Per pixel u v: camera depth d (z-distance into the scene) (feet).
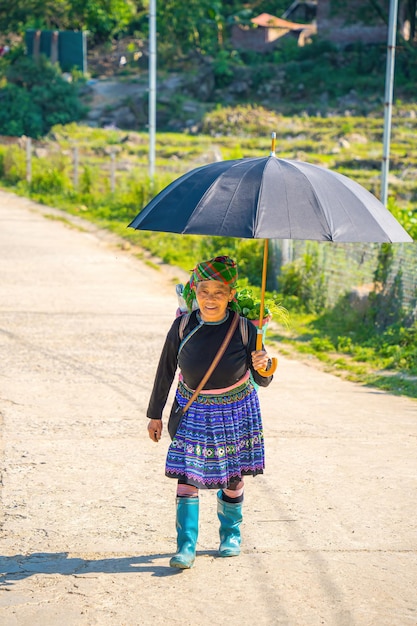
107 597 18.26
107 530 22.20
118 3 321.93
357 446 30.89
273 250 72.18
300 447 30.50
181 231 16.90
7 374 41.24
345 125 237.86
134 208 118.01
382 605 18.08
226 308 19.29
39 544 21.20
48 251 88.63
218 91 282.36
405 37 305.12
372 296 57.16
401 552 21.04
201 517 23.56
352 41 302.04
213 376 18.90
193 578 19.26
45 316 57.47
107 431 31.94
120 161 178.19
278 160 18.30
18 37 313.12
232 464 19.27
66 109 251.39
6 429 31.76
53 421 33.14
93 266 80.94
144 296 66.95
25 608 17.70
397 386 43.09
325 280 63.93
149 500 24.54
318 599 18.31
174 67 289.74
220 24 312.29
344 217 17.46
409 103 273.95
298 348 52.70
